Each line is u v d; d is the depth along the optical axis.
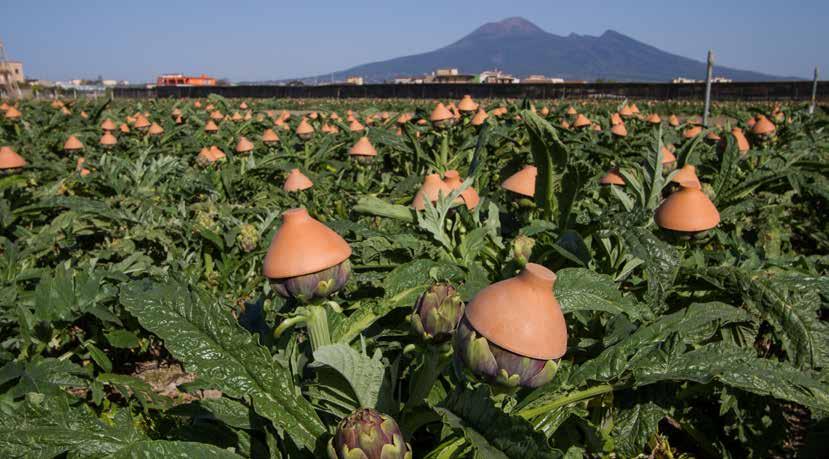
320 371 1.98
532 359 1.62
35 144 12.95
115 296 3.54
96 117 17.30
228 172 7.89
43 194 6.88
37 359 3.23
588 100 52.50
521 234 3.38
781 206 5.39
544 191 3.69
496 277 3.44
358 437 1.66
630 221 2.95
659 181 3.54
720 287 3.12
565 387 2.28
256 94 72.88
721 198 5.09
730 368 2.28
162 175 8.09
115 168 7.99
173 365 4.41
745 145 6.97
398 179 8.38
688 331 2.60
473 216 3.56
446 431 2.14
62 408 2.09
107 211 5.64
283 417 2.03
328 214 6.74
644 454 2.95
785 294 2.88
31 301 3.70
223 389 2.05
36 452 1.94
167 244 5.31
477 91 58.47
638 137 10.80
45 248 5.14
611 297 2.69
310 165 9.70
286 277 1.93
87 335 4.01
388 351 2.85
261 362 2.07
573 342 2.88
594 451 2.48
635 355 2.39
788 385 2.24
